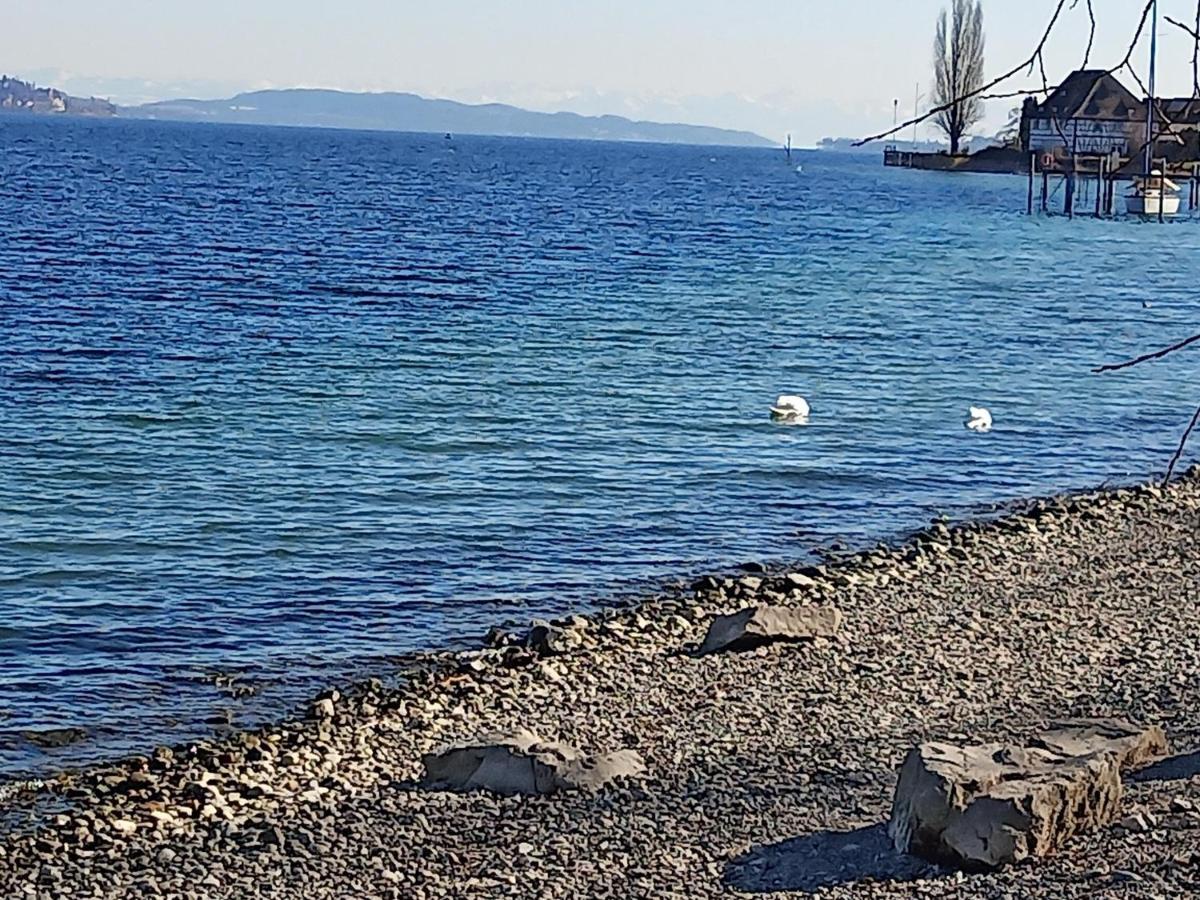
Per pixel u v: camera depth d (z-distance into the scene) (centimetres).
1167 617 1587
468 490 2133
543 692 1355
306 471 2203
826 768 1131
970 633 1524
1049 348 3741
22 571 1706
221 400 2683
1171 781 1007
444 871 959
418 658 1470
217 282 4397
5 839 1035
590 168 17725
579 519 2014
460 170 14900
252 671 1426
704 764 1148
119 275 4441
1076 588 1717
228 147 19225
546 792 1091
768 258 5978
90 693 1358
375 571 1756
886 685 1355
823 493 2217
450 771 1131
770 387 3016
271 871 968
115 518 1931
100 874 972
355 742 1239
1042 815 892
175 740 1251
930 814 909
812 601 1662
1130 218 8731
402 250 5666
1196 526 2039
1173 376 3362
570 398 2809
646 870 943
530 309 4106
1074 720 1116
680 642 1512
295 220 6962
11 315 3538
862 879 899
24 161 11712
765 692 1341
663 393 2894
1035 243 7088
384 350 3300
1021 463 2472
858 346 3622
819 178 16650
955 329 4009
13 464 2177
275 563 1772
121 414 2536
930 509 2155
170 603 1619
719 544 1927
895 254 6350
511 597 1678
